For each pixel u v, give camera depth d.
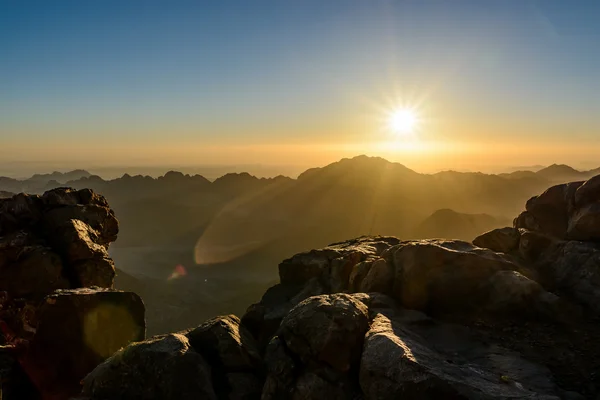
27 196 29.75
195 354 10.42
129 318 17.58
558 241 15.97
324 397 9.36
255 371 10.81
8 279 25.27
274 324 14.63
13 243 25.86
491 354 10.48
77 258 27.03
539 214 17.72
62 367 15.91
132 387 10.05
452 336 11.65
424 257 14.37
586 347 10.73
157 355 10.30
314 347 10.12
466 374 8.77
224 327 11.65
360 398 9.20
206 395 9.76
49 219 29.31
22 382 15.27
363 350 9.95
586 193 15.91
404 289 14.01
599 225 14.91
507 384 8.64
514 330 11.87
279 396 9.84
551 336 11.41
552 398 7.88
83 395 10.51
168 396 9.74
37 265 25.59
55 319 16.30
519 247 17.14
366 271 17.64
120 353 10.67
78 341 16.34
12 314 23.56
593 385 9.20
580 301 13.04
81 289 18.02
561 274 14.47
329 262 22.48
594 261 13.62
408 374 8.48
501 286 13.22
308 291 20.94
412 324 12.26
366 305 13.27
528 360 10.24
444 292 13.64
